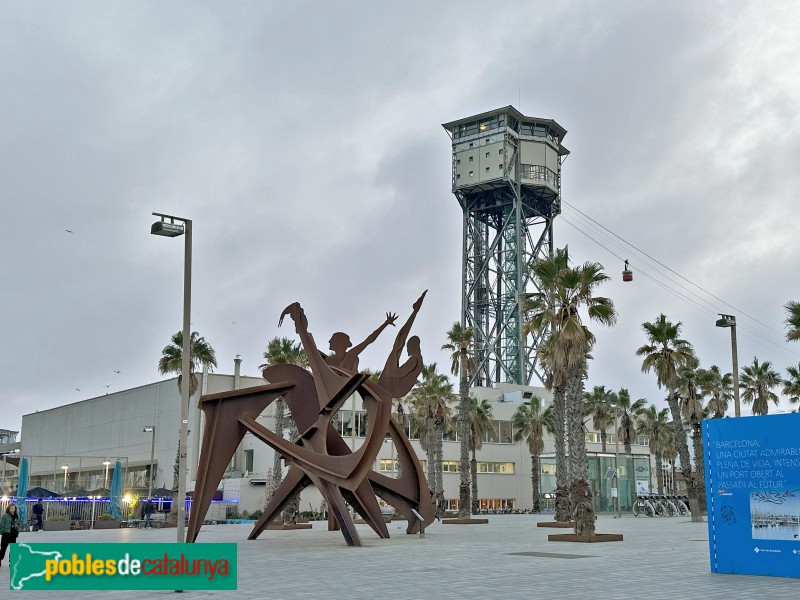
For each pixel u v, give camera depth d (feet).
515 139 456.86
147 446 287.69
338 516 95.04
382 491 115.55
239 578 58.23
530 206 467.11
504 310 443.32
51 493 185.26
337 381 97.19
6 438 512.63
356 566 67.56
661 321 169.07
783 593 47.37
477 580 56.13
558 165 476.13
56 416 355.15
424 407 218.79
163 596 48.29
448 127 468.75
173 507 182.70
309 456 96.48
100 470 313.94
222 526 167.84
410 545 94.58
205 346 206.39
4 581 58.54
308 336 101.65
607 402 296.10
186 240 68.54
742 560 58.59
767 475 57.72
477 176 450.71
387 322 115.03
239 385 274.77
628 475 256.93
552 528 143.23
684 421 277.85
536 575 59.16
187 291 67.77
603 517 205.67
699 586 51.21
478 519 174.29
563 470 165.37
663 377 169.68
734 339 121.19
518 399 332.39
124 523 182.91
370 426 95.71
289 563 70.90
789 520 56.44
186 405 65.10
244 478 235.61
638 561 70.49
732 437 59.98
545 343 153.79
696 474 212.64
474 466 258.78
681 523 159.02
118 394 311.06
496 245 454.81
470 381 197.57
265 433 95.76
